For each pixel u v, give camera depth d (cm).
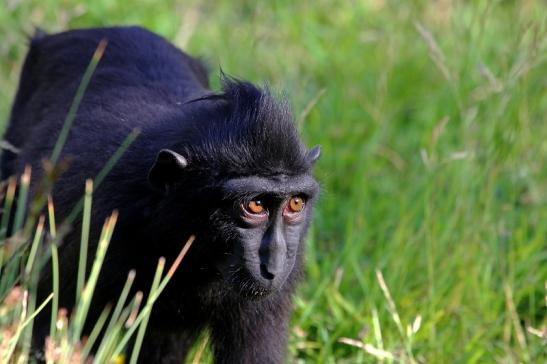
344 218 1519
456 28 1750
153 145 1045
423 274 1354
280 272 1001
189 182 1002
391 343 1230
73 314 1039
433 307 1284
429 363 1234
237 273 1005
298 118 1450
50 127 1192
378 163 1656
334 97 1773
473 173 1408
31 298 1012
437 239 1368
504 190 1489
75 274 1059
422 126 1756
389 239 1444
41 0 1864
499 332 1304
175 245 1033
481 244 1360
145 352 1221
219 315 1112
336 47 1947
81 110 1171
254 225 995
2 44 1770
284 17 1997
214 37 1877
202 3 2002
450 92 1677
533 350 1230
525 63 1385
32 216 1002
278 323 1122
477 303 1311
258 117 991
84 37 1310
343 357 1263
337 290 1317
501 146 1397
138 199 1030
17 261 1065
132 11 1930
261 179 980
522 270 1375
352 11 2067
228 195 981
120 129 1098
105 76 1221
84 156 1089
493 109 1452
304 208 1020
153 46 1284
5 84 1631
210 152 994
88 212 968
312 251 1364
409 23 1898
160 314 1105
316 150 1059
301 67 1858
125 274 1048
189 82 1241
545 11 1711
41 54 1351
